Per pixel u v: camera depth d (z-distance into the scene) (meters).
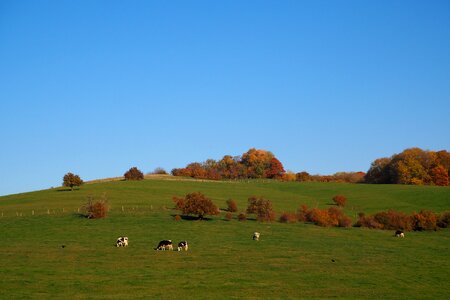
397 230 86.19
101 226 83.00
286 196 131.12
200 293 42.28
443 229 93.06
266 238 75.38
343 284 47.38
